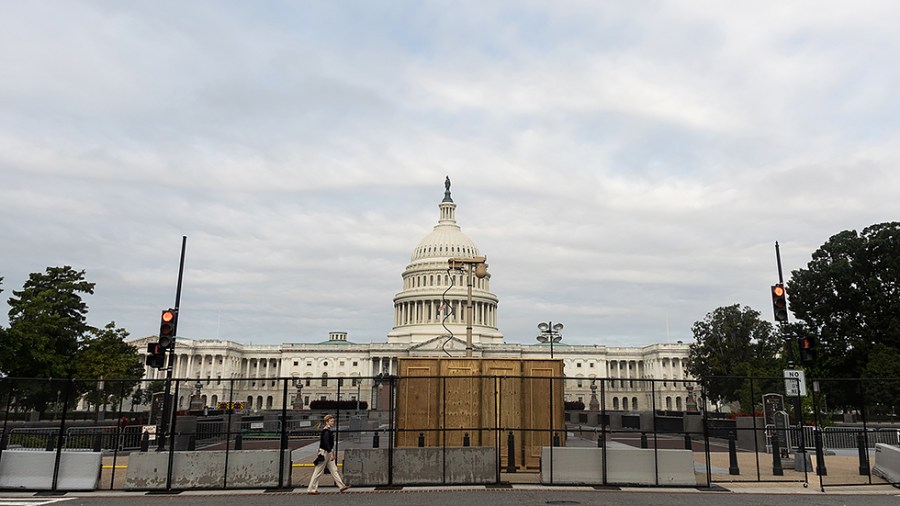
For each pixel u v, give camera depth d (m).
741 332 101.75
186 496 21.33
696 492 21.98
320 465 21.84
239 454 23.20
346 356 179.25
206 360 173.00
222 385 123.06
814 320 86.00
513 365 27.80
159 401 39.91
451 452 23.41
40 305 76.31
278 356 183.25
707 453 23.36
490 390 27.53
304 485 23.58
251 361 184.62
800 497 21.14
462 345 164.12
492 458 23.53
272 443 42.22
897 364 70.88
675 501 19.84
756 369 89.38
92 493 22.16
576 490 22.14
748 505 19.22
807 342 27.19
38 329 73.69
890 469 24.69
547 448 23.47
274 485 23.02
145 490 22.56
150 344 26.81
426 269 186.38
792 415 47.69
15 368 67.69
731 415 54.75
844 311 84.62
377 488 22.59
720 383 94.38
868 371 73.56
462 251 190.75
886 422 76.50
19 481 22.69
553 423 27.28
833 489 23.05
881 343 77.50
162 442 27.20
